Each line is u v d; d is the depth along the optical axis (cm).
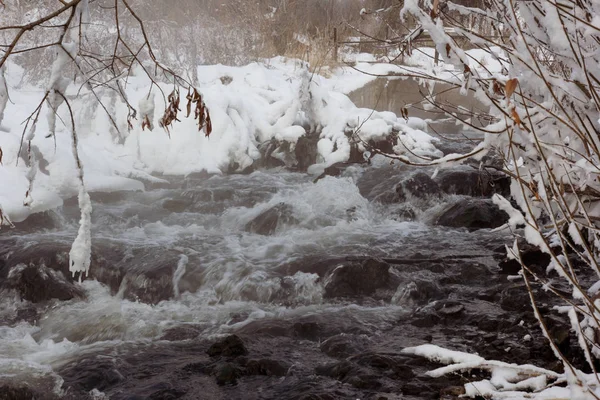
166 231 934
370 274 738
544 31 351
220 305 725
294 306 713
